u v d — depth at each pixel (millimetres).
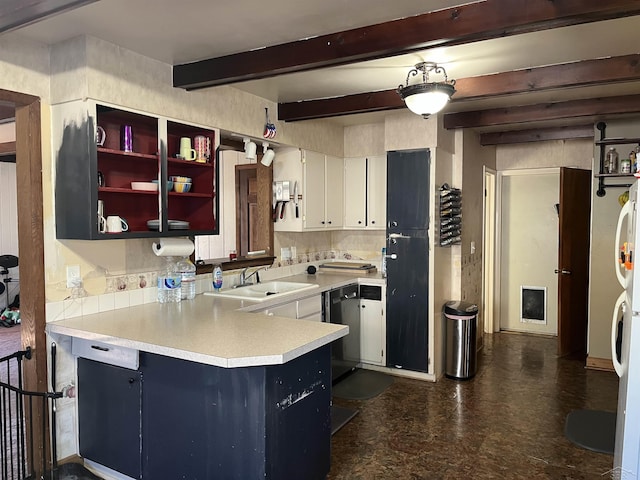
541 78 2979
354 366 4414
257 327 2471
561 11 1946
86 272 2732
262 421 2064
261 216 4156
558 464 2775
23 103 2447
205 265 3512
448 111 4176
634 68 2768
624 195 4359
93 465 2680
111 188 2578
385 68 2984
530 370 4461
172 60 2809
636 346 2057
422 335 4219
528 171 5633
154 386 2346
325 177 4570
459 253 4633
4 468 2498
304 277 4445
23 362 2600
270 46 2607
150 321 2604
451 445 3008
